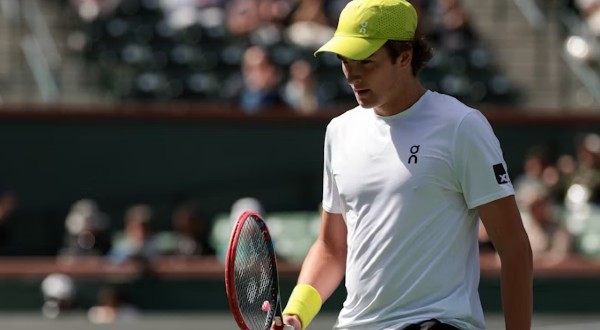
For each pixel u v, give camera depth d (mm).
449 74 58531
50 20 59812
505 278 15930
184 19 58781
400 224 15945
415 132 16016
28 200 50438
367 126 16391
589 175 48125
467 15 62156
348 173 16406
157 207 50750
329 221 17203
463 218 16047
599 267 42719
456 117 15883
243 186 50812
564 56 60531
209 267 43531
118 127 50812
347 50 15727
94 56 58094
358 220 16312
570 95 59219
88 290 43438
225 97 54875
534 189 45000
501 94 58250
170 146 50750
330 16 59188
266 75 52375
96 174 50688
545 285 42812
